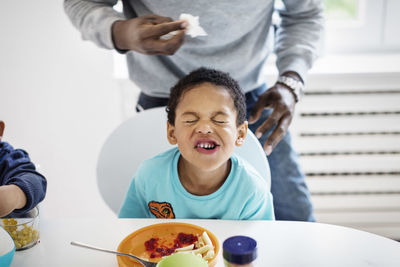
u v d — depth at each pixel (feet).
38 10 5.62
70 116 6.15
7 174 2.90
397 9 6.42
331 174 6.30
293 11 4.15
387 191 6.33
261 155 3.40
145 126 3.59
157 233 2.59
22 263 2.38
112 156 3.64
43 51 5.80
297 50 4.06
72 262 2.39
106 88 6.02
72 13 3.81
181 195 3.17
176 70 4.05
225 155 2.89
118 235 2.64
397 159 6.16
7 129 6.15
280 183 4.07
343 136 6.09
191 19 3.45
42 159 6.35
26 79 5.93
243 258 1.84
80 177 6.48
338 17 6.60
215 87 2.89
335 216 6.43
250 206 3.11
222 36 3.73
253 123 4.08
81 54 5.84
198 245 2.43
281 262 2.35
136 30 3.26
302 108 5.92
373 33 6.57
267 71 6.07
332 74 5.70
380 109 5.90
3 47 5.75
